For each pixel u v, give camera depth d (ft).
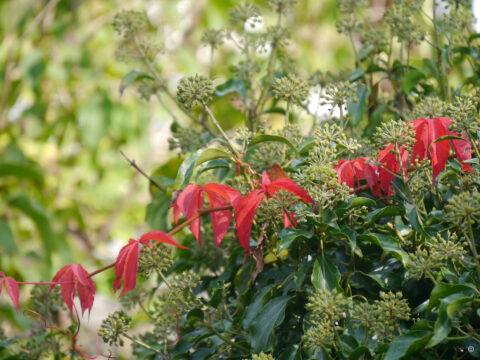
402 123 3.78
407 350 3.58
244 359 4.06
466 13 4.50
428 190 3.93
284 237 3.84
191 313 3.98
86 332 7.58
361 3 4.66
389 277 3.89
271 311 3.93
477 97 4.04
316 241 3.97
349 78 4.57
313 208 3.88
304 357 3.90
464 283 3.68
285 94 4.17
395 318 3.72
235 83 4.69
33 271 9.17
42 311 4.57
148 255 3.94
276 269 4.12
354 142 3.93
